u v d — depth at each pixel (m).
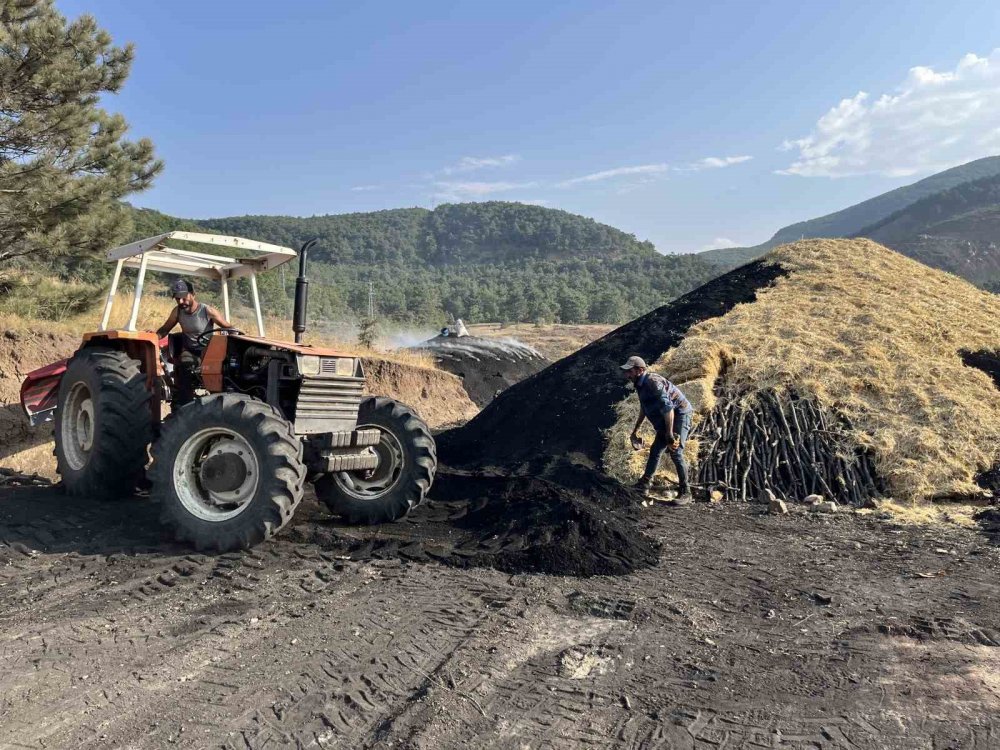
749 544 5.79
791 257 14.30
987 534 6.04
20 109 10.35
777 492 7.73
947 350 10.13
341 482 6.14
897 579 4.81
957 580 4.76
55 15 10.45
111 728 2.66
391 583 4.50
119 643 3.45
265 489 4.90
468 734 2.70
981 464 7.77
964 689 3.12
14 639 3.46
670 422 7.40
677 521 6.65
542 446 9.60
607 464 8.62
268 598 4.15
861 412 8.57
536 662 3.39
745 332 10.71
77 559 4.70
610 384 10.53
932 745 2.66
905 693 3.09
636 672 3.31
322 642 3.53
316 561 4.91
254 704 2.88
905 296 12.16
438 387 18.92
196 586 4.31
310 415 5.56
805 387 9.00
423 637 3.64
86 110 10.98
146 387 5.97
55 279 12.28
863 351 9.75
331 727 2.72
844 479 7.69
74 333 9.35
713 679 3.24
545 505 6.09
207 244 5.88
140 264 6.27
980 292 13.77
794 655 3.52
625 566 5.00
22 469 7.55
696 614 4.11
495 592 4.39
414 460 6.08
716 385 9.60
